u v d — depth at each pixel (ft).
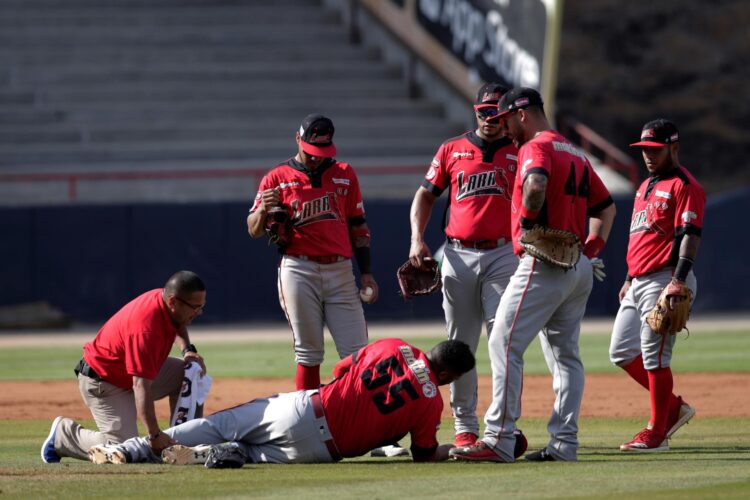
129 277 238.68
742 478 64.69
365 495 59.57
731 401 116.47
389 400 72.23
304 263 86.74
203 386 79.36
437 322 239.30
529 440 90.43
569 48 409.69
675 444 86.12
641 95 405.59
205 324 238.48
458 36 286.05
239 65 326.24
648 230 84.74
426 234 238.48
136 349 72.79
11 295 236.43
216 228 240.12
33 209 237.04
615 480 64.49
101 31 333.62
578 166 73.36
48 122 297.74
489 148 81.87
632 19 415.64
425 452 73.56
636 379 87.86
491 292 81.61
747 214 255.29
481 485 62.95
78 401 120.88
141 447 74.18
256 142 292.20
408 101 318.65
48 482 64.44
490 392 124.26
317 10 356.38
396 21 318.04
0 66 314.55
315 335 87.97
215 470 69.67
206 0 355.97
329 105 310.45
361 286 89.81
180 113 304.91
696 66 410.72
